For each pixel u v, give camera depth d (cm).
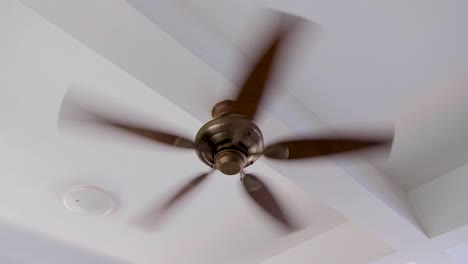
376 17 229
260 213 263
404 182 321
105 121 207
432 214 309
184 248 387
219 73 212
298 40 200
